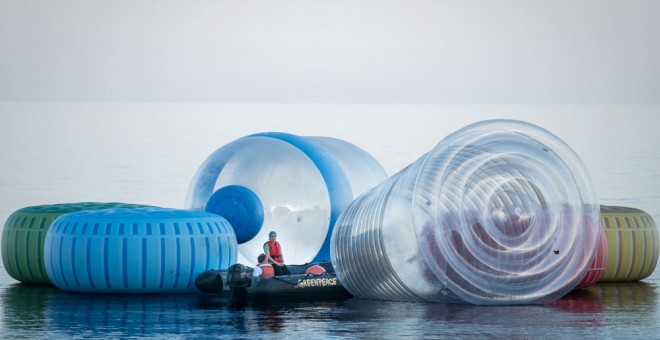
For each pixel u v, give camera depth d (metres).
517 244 58.38
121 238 60.59
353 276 60.44
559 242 59.56
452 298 58.28
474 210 58.06
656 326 51.56
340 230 61.50
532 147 60.69
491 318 53.84
